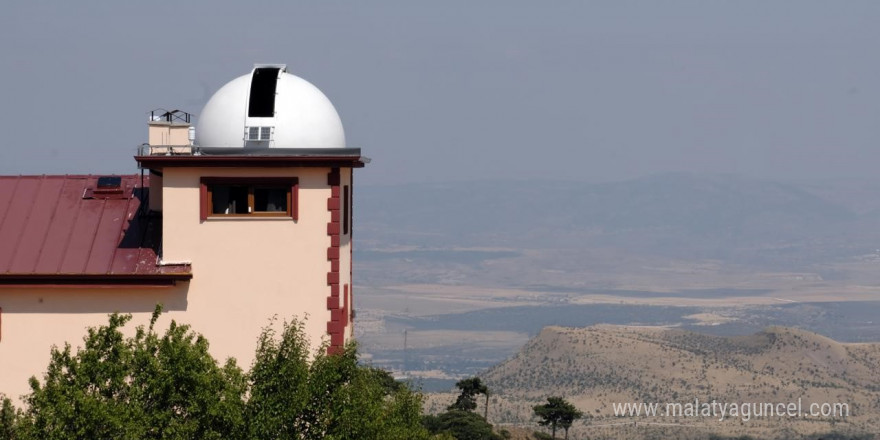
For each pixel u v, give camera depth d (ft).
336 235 286.25
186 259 285.23
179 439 225.35
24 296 284.20
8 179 304.09
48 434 222.07
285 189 288.51
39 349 284.00
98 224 294.87
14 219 294.66
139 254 288.30
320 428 243.19
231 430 234.79
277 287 286.46
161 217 296.71
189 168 284.20
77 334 284.61
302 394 240.12
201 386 231.09
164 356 234.79
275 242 286.46
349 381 252.83
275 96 289.12
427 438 302.86
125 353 232.12
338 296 286.66
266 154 285.02
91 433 221.46
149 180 301.84
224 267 286.05
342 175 293.43
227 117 288.10
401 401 302.04
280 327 285.84
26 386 283.79
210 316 285.64
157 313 245.45
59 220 295.28
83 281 283.18
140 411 225.15
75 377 230.89
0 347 283.79
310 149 286.46
